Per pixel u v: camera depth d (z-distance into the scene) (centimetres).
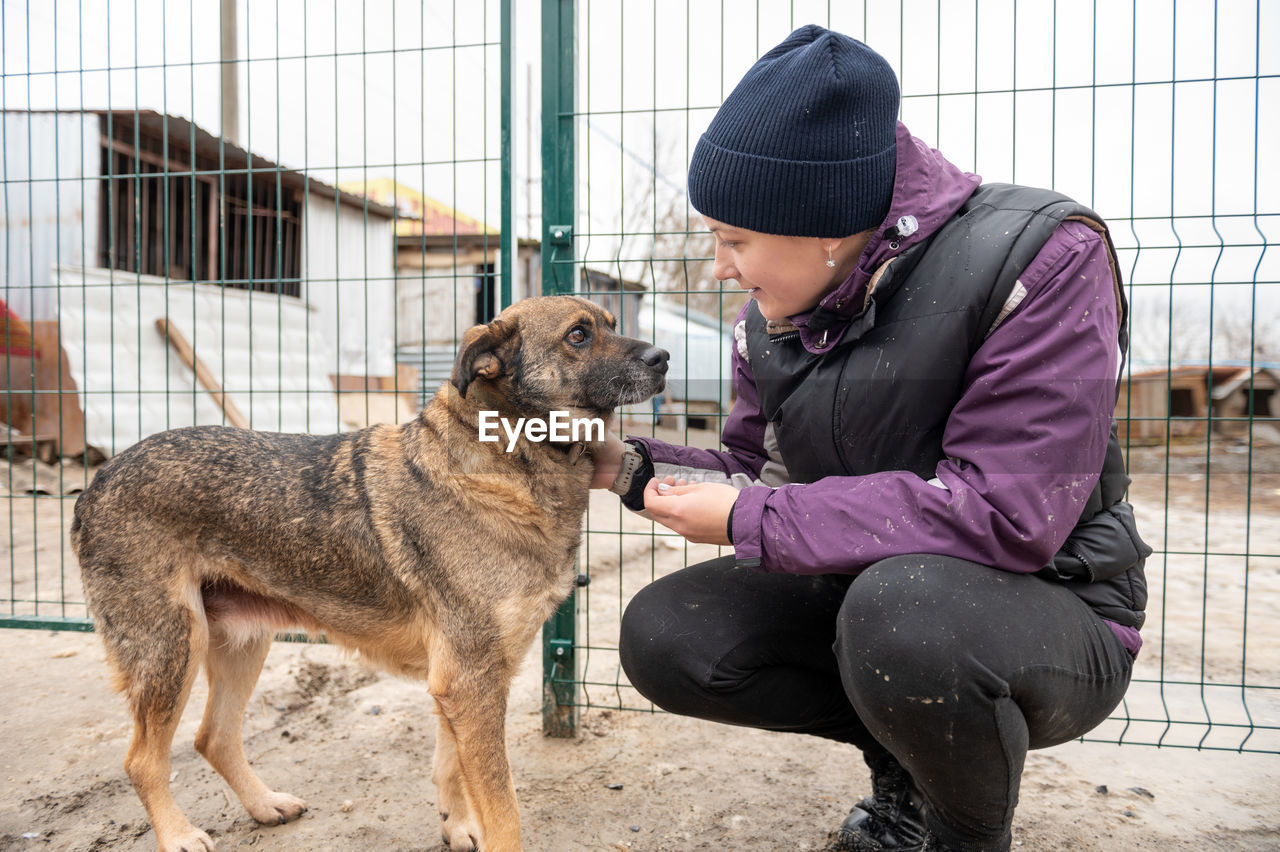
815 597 238
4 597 502
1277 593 537
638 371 270
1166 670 398
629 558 624
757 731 339
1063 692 186
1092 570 198
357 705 363
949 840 198
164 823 250
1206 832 261
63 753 316
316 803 287
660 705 240
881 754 248
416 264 1384
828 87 184
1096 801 280
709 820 270
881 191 193
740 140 194
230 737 275
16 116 974
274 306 1083
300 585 261
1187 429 1172
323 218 1262
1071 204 194
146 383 944
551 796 287
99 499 261
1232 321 1000
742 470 269
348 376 1258
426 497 250
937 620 176
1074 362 181
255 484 261
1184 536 702
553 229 323
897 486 190
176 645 254
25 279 968
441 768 264
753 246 204
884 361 202
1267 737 330
